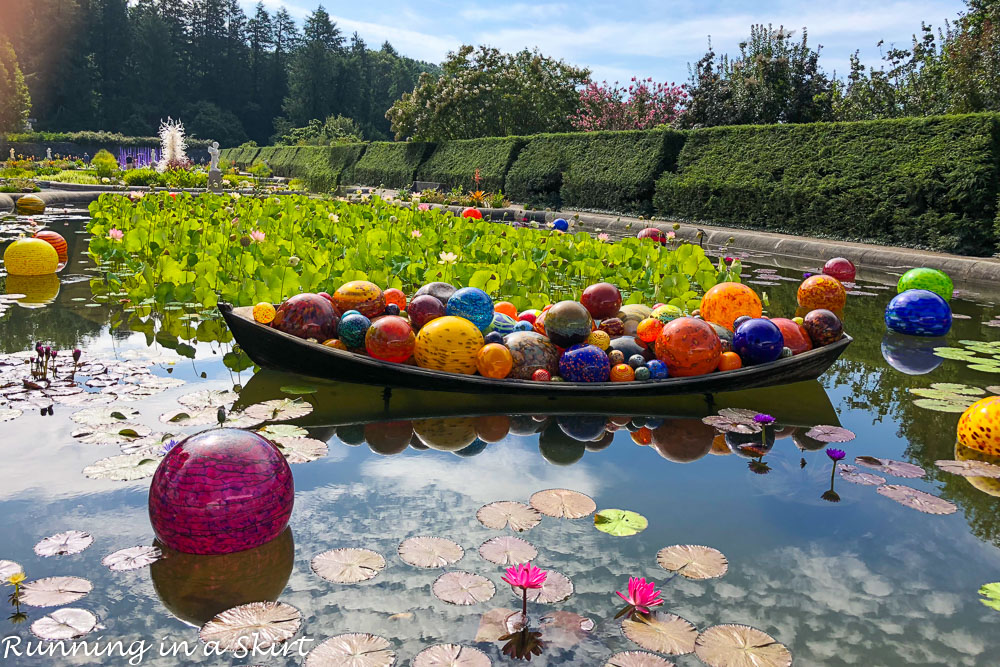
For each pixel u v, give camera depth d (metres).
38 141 45.97
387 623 1.98
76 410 3.59
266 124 72.69
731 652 1.87
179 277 6.44
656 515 2.69
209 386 4.07
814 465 3.23
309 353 4.06
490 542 2.41
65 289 7.03
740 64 21.72
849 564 2.38
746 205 13.66
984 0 17.12
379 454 3.21
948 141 10.65
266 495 2.36
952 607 2.15
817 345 4.61
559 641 1.92
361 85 73.56
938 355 5.41
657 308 4.77
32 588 2.09
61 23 60.09
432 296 4.46
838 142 12.42
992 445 3.40
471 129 29.39
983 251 10.06
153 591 2.12
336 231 9.09
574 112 29.06
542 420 3.77
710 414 3.94
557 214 16.55
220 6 72.12
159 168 25.36
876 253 10.43
